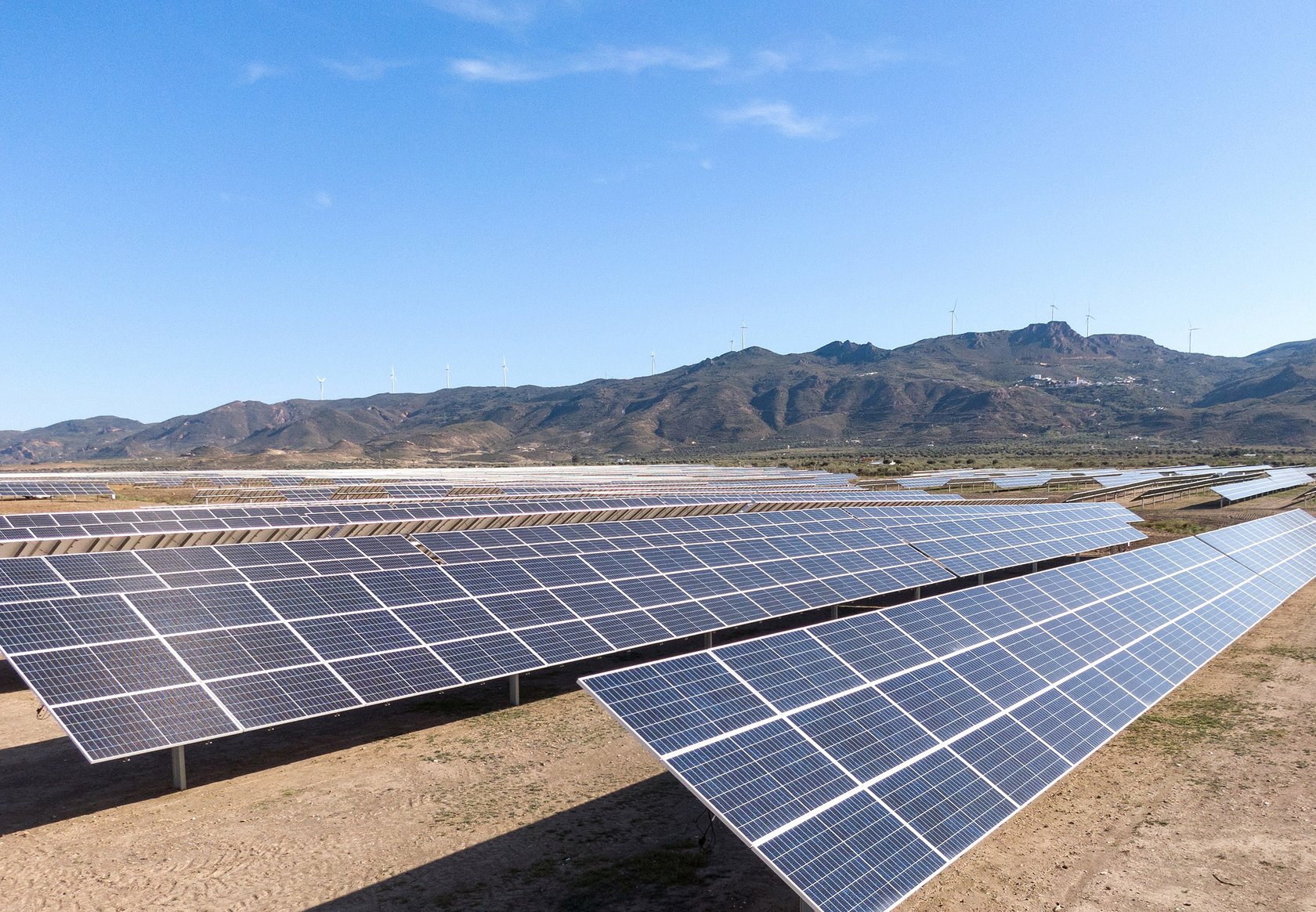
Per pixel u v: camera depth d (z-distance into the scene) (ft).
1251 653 125.80
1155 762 84.12
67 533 124.98
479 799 74.28
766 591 123.95
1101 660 92.38
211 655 77.66
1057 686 80.64
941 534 176.45
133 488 315.78
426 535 116.57
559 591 108.37
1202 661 105.70
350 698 78.84
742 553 136.87
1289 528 229.66
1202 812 72.38
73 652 72.13
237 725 71.72
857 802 52.49
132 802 72.74
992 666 79.30
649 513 200.75
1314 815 71.31
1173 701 103.60
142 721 68.44
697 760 50.75
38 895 57.47
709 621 110.93
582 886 59.77
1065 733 72.18
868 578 139.74
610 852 64.90
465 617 96.43
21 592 77.05
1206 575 150.41
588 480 322.75
